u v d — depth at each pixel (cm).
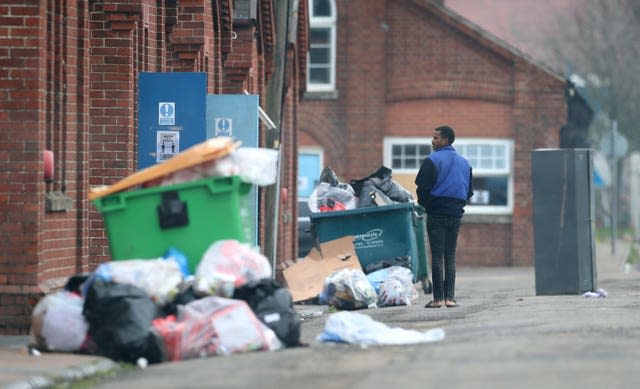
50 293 4906
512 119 13712
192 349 4081
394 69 13862
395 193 7256
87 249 5525
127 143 5950
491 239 13700
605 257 14450
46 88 5038
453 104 13800
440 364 3694
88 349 4153
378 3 13850
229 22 8125
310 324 5522
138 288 4122
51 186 5116
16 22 4884
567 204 6994
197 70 7038
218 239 4428
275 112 7525
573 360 3669
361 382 3391
